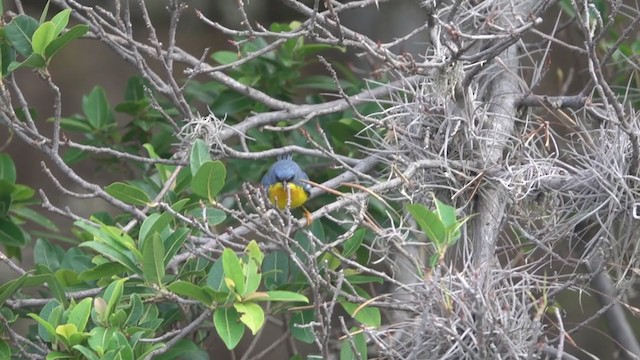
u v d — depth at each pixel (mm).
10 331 8328
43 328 8125
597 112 8672
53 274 8992
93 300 8469
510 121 9367
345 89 12188
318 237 9492
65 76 21828
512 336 6973
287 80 12117
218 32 20578
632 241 8328
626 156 8266
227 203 11984
